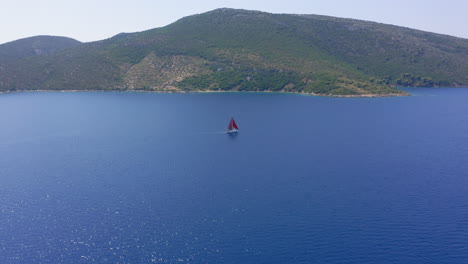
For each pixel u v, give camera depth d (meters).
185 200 71.19
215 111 188.00
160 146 113.94
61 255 53.47
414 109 194.38
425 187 77.44
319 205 68.81
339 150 106.81
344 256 53.53
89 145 116.06
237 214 65.31
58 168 92.06
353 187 77.50
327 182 80.44
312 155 101.38
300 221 62.81
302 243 56.47
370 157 99.31
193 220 63.25
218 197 72.56
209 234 58.81
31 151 109.69
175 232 59.41
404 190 75.94
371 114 177.38
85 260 52.28
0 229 60.66
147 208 67.75
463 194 73.69
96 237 58.06
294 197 72.38
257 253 54.00
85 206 68.81
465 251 54.69
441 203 69.75
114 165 94.00
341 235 58.72
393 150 106.62
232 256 53.25
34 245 56.06
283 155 101.62
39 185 79.94
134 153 105.50
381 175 84.81
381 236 58.47
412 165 92.12
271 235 58.62
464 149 107.25
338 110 191.00
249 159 98.06
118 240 57.22
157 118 167.50
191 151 107.19
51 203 70.31
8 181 82.75
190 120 160.62
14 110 199.75
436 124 149.25
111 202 70.44
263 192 74.88
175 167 91.62
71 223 62.44
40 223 62.53
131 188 77.50
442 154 101.94
